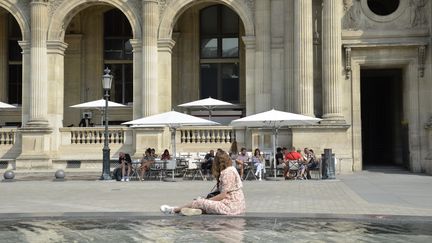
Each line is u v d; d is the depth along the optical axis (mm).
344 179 26719
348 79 31656
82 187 23391
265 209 15109
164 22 33000
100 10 38969
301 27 30938
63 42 34375
